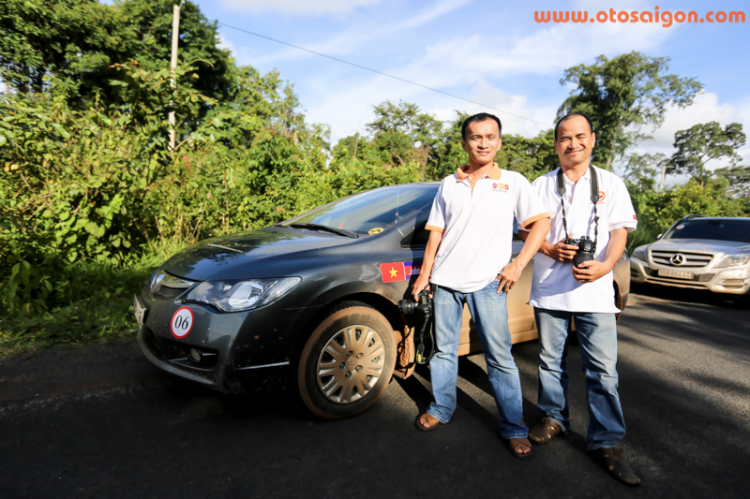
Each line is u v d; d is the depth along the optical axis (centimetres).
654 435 264
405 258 288
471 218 238
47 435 227
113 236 505
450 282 241
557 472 222
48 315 387
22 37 1948
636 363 392
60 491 188
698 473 227
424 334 290
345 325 257
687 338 485
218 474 206
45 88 584
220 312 237
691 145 5575
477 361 370
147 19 2645
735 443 259
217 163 670
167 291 266
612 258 220
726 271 680
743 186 5431
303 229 341
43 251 436
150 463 211
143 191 538
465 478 213
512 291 341
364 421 262
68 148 502
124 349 346
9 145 444
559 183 238
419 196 349
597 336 230
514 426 242
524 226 240
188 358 247
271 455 223
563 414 255
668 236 834
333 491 199
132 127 551
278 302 239
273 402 277
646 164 4091
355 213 351
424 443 242
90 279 461
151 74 525
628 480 214
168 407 264
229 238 327
